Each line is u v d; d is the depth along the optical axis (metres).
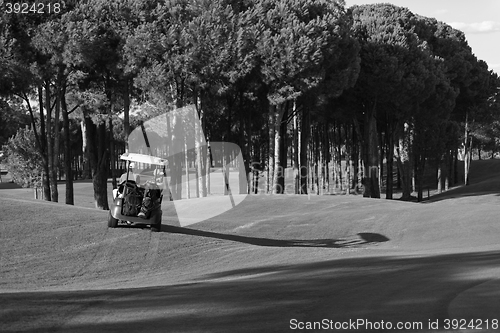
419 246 25.17
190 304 8.66
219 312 8.05
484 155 134.38
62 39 32.12
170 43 35.31
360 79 49.00
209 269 17.39
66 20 33.06
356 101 51.91
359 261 15.59
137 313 7.96
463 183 80.94
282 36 38.59
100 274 17.30
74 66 34.56
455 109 73.44
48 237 20.83
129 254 19.28
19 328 6.91
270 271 14.82
